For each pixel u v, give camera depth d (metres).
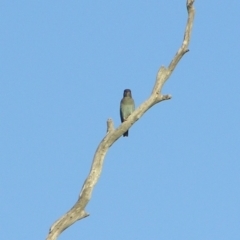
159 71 17.36
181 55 17.53
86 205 15.84
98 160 16.34
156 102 17.28
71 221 15.60
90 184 15.99
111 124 16.64
